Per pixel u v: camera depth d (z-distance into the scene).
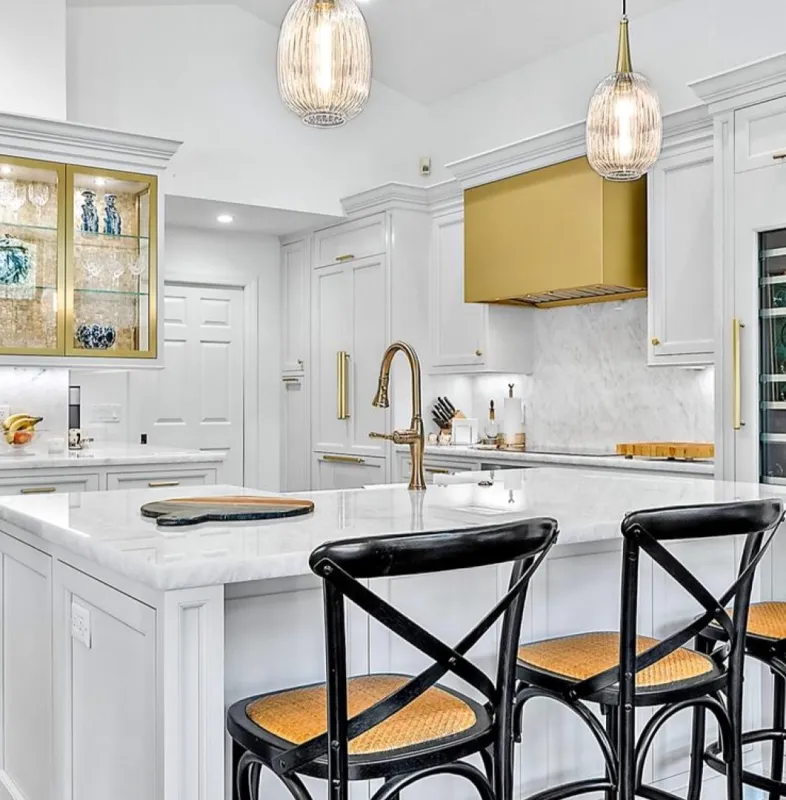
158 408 5.66
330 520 1.90
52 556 2.06
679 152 3.79
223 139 5.06
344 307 5.55
